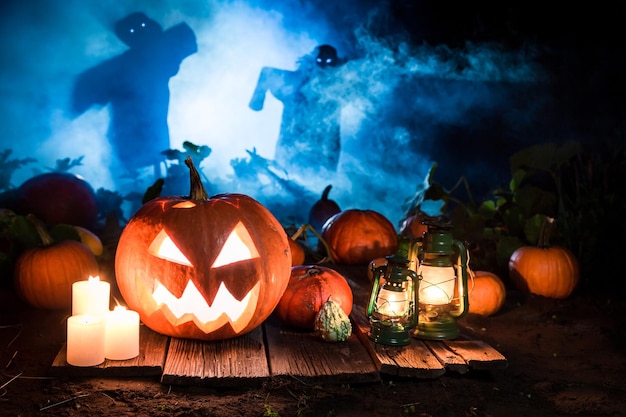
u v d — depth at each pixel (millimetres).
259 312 1432
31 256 1742
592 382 1415
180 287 1368
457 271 1506
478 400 1294
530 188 2322
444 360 1361
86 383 1288
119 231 2275
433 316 1475
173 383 1271
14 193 2418
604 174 2471
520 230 2281
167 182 2945
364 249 2098
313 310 1523
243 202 1463
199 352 1385
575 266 1974
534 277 1958
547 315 1851
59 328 1633
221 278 1369
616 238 2312
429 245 1467
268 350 1428
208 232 1377
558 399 1319
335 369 1328
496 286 1819
